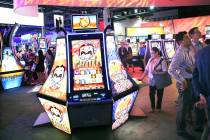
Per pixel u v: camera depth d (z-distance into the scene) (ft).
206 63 8.32
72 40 13.98
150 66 18.08
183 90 12.85
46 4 16.01
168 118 16.66
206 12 67.05
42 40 49.37
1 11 43.68
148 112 18.20
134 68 49.98
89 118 13.33
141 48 47.73
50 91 14.82
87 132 13.56
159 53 17.93
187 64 12.69
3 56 31.83
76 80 13.42
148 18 79.10
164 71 17.67
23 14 19.17
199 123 13.78
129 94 14.99
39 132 15.23
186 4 22.89
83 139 13.12
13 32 33.06
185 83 12.62
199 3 23.50
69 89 13.24
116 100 13.65
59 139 13.97
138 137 13.65
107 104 12.95
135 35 54.70
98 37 14.11
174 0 21.98
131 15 79.25
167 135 13.73
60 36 15.15
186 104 13.04
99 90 13.17
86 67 13.69
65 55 14.53
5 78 31.81
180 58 12.76
